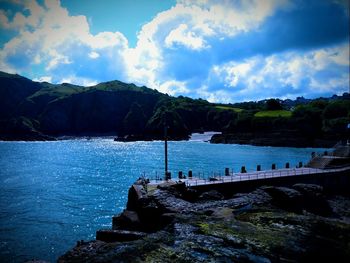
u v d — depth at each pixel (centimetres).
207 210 2505
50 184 5612
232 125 15512
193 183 3384
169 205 2580
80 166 7994
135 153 11200
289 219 2217
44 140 19688
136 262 1570
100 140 19762
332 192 4059
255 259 1577
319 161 4888
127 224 2614
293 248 1728
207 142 15900
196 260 1552
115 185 5522
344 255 1678
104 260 1642
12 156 10481
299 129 12431
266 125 13762
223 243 1770
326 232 1994
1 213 3728
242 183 3512
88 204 4197
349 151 5138
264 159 8512
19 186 5409
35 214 3703
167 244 1775
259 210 2473
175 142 16312
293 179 3838
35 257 2519
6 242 2822
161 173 6606
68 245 2775
